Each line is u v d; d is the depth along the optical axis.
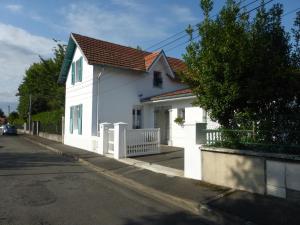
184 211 7.49
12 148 22.05
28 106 48.28
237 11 8.45
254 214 6.79
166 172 11.23
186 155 10.28
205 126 10.05
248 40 8.05
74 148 20.98
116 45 22.44
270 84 7.91
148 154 15.92
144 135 15.91
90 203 7.85
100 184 10.20
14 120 68.31
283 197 7.39
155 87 22.48
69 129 23.80
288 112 8.10
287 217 6.46
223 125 9.15
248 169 8.17
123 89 20.89
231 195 8.05
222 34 8.17
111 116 20.27
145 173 11.47
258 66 7.76
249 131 8.44
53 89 38.94
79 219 6.60
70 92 23.81
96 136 19.02
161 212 7.33
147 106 21.80
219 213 6.99
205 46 8.46
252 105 8.52
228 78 8.08
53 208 7.34
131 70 21.06
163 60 22.64
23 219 6.52
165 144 20.20
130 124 21.12
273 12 8.31
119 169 12.65
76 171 12.59
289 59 8.05
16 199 8.06
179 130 19.00
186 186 9.20
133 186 10.10
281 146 7.57
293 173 7.21
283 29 8.30
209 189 8.72
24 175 11.40
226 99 8.14
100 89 19.92
